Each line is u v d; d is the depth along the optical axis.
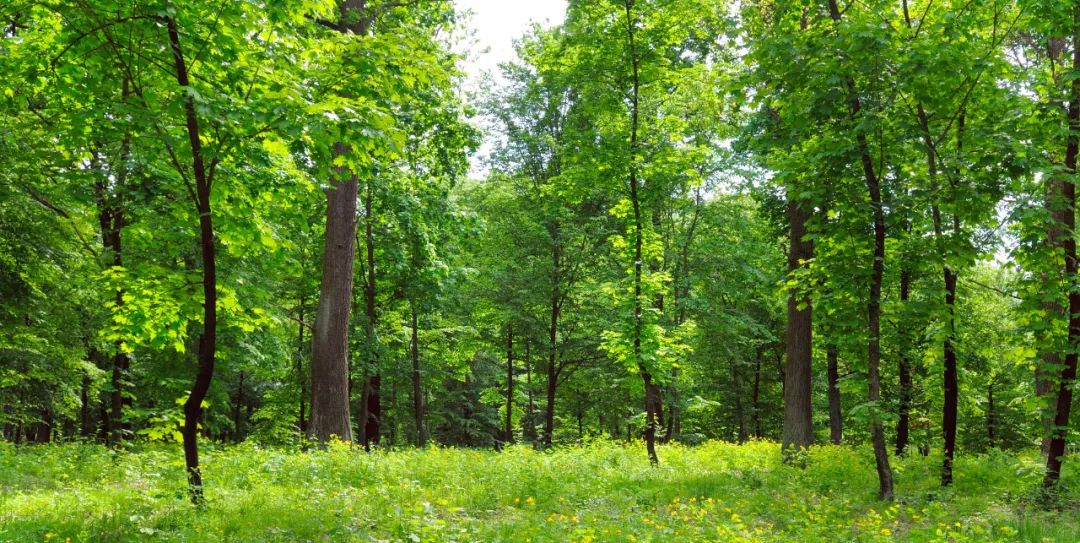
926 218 11.32
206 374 7.74
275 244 9.06
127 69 7.26
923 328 12.16
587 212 25.77
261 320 9.61
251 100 7.51
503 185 26.67
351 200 17.47
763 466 15.37
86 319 16.75
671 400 25.22
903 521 9.35
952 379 12.03
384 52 8.05
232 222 8.46
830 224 11.02
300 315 25.20
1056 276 10.81
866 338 10.84
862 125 9.70
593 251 24.47
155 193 8.40
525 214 24.97
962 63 9.62
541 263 24.23
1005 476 12.19
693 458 16.91
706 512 9.24
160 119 6.96
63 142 7.82
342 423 16.69
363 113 7.50
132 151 7.66
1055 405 10.98
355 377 24.94
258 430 26.70
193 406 7.75
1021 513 9.20
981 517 9.00
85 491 9.11
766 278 24.61
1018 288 11.35
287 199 9.14
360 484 10.88
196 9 7.08
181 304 8.07
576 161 15.20
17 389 18.31
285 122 6.84
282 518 7.48
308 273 23.89
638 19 14.49
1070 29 10.52
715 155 23.19
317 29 8.88
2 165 12.04
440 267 22.27
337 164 7.88
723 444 20.77
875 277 10.70
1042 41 12.12
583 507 9.53
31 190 13.25
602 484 11.52
